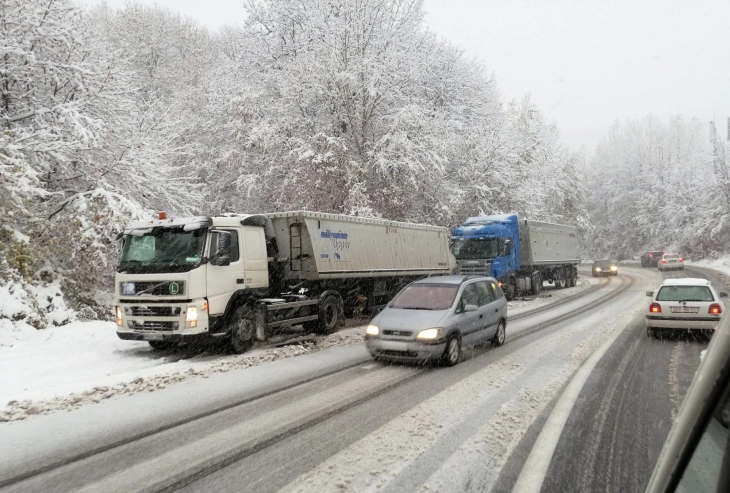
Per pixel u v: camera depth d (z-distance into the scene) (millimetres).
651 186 66188
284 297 12008
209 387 7469
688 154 66312
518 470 4391
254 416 6027
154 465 4590
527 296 24484
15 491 4105
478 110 29766
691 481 1309
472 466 4477
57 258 14984
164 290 9516
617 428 5473
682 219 57438
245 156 23094
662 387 7211
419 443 5051
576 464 4516
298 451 4879
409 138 22219
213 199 26359
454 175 28031
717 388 1272
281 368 8781
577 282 34344
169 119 21109
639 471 4363
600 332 12523
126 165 16516
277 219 12820
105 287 16328
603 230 75938
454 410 6176
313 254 12586
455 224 27828
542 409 6191
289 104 23312
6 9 14312
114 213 14188
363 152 23219
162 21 36719
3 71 14258
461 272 21922
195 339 9430
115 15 37156
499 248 21953
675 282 11523
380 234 15688
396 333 8781
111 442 5207
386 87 22859
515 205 29266
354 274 14109
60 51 15672
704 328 10820
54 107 15008
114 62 16734
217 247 9984
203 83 29125
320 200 22234
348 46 22500
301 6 26391
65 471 4484
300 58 23000
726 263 43750
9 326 10914
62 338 11086
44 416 6133
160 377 7977
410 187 23094
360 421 5789
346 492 3992
